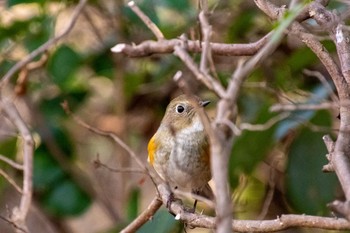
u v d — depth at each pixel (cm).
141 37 1129
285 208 1124
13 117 905
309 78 1068
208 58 593
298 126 968
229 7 1112
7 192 1224
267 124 862
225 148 517
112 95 1262
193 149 912
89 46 1197
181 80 643
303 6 614
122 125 1180
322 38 730
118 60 1157
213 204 638
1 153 1136
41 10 1106
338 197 1010
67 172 1164
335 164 607
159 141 931
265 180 1131
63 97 1187
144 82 1176
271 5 733
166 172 929
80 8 901
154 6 1059
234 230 673
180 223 1038
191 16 1054
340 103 666
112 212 1180
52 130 1166
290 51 1077
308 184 992
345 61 688
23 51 1151
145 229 981
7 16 1156
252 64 538
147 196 1270
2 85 900
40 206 1188
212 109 1095
